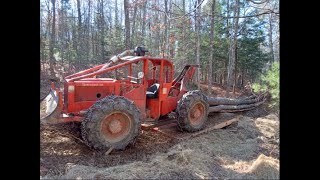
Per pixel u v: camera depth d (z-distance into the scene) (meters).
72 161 3.42
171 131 4.81
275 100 4.80
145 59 4.45
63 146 3.84
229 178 3.12
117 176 2.92
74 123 4.38
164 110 4.86
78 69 13.84
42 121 3.63
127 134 3.90
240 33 12.61
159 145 4.24
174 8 13.69
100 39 15.46
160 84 4.73
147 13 16.34
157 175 3.03
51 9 17.45
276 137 4.93
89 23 18.09
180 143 4.25
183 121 4.69
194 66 5.51
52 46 13.59
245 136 5.08
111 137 3.80
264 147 4.36
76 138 3.96
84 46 15.97
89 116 3.62
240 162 3.68
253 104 7.38
